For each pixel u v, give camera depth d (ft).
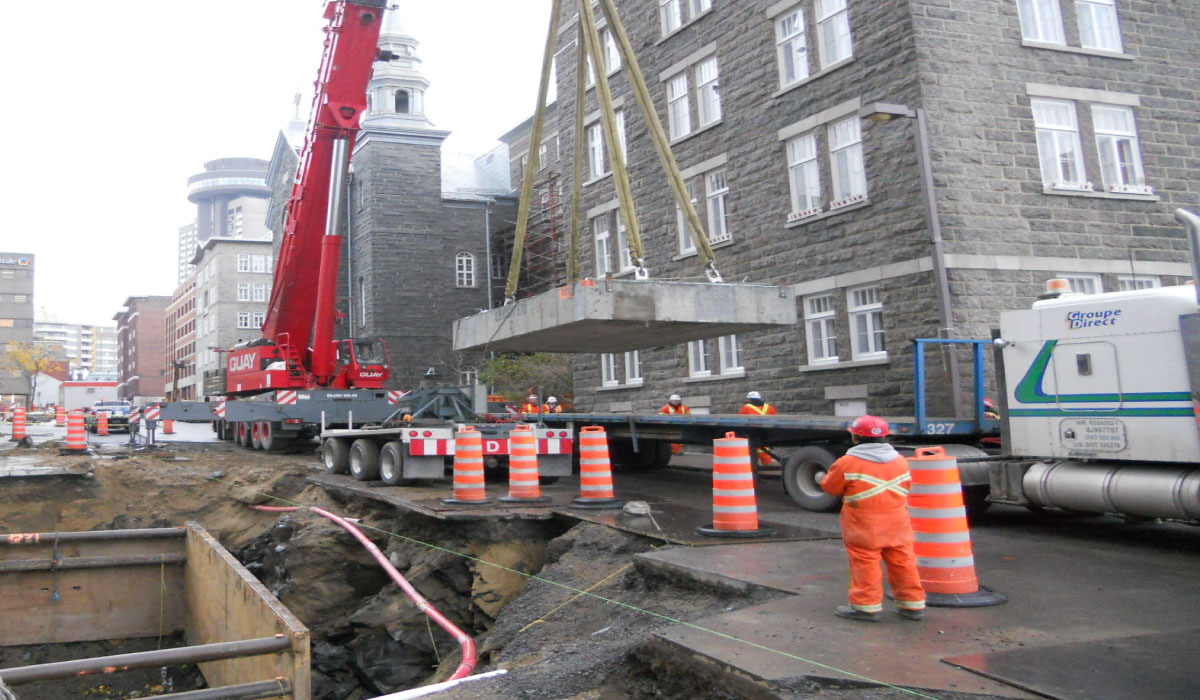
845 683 15.08
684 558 25.48
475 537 34.47
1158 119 57.98
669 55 73.31
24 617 42.42
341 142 62.69
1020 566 24.67
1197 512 25.08
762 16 63.67
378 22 60.18
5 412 230.89
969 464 31.04
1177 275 56.70
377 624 34.88
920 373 34.55
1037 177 53.52
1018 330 31.04
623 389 79.00
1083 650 16.55
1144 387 26.94
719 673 16.34
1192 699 13.89
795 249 60.54
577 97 36.45
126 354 427.74
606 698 18.33
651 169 75.00
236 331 237.25
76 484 56.18
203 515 55.93
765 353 63.41
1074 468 28.89
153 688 39.78
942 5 52.70
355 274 138.21
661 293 34.30
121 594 44.39
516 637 25.36
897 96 52.90
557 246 129.39
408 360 130.82
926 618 18.99
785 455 42.29
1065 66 55.62
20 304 421.18
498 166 161.38
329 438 54.65
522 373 97.25
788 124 61.21
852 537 19.03
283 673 25.18
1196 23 60.29
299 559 40.42
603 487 36.14
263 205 415.64
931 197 48.47
